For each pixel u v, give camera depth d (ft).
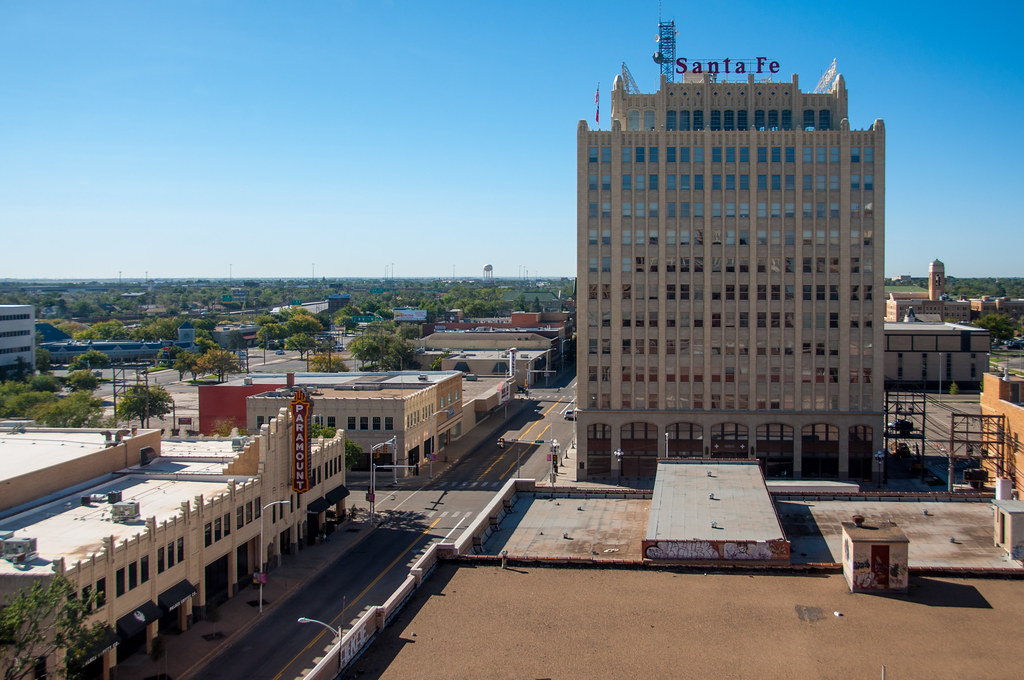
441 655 106.73
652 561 141.59
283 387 434.71
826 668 101.65
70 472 224.33
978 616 117.29
